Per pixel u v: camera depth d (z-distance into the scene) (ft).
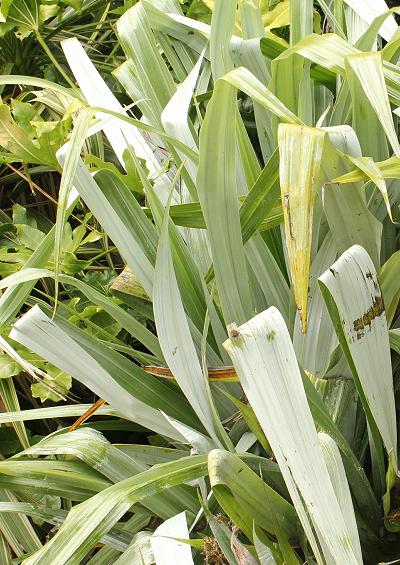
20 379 8.96
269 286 7.16
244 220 6.69
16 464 6.61
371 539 6.59
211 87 8.71
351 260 5.94
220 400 7.00
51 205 9.91
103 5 10.10
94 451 6.59
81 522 5.86
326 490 5.39
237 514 5.98
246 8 8.14
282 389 5.56
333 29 8.57
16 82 7.63
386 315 6.49
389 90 6.93
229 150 6.40
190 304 7.06
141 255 6.89
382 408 6.16
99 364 6.73
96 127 6.95
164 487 6.06
